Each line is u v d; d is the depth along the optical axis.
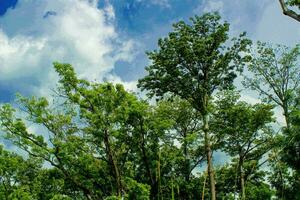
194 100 36.81
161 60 36.47
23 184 33.84
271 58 38.25
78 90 32.41
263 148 35.66
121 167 33.75
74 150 32.81
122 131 32.19
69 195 35.03
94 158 33.50
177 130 40.75
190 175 39.31
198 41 35.34
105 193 34.00
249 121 36.47
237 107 36.91
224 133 36.66
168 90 37.00
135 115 31.69
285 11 10.06
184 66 36.47
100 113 31.69
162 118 35.41
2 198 31.95
